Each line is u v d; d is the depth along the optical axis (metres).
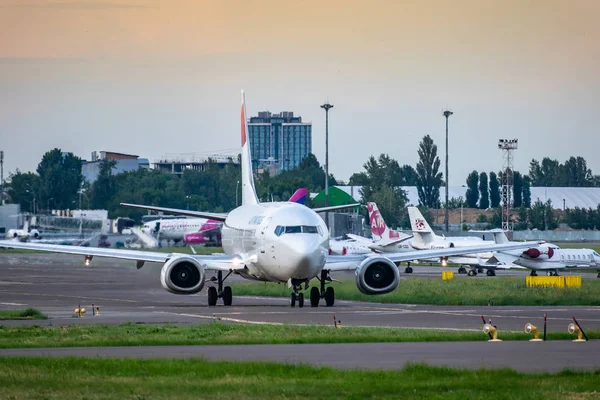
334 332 92.19
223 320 112.38
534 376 61.47
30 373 64.06
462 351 77.06
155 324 105.12
